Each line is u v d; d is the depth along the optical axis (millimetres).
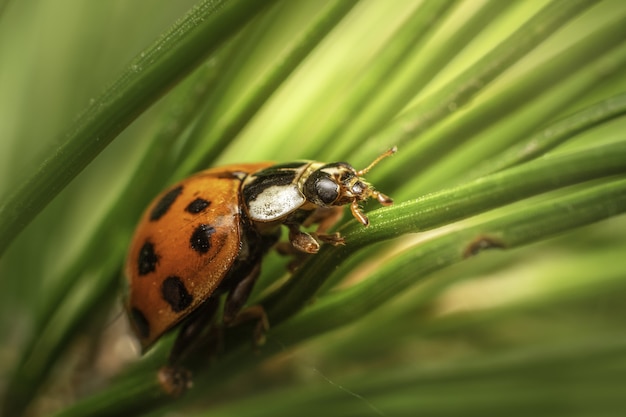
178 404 46
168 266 47
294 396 47
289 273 47
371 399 47
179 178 46
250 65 47
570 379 46
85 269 46
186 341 48
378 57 45
